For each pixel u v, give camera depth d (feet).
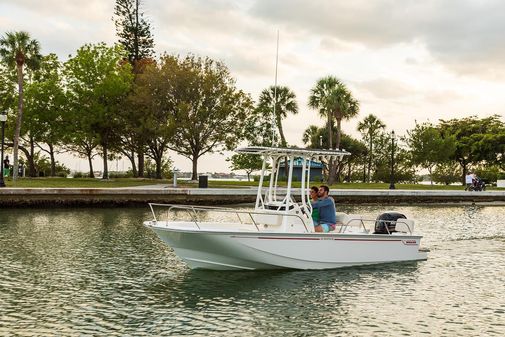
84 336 28.37
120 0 200.34
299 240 43.39
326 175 221.66
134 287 38.86
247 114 163.53
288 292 37.88
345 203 126.41
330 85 170.91
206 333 29.17
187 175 250.78
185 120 151.53
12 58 133.69
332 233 44.47
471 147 219.82
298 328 30.22
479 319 32.22
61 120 164.96
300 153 44.96
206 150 163.32
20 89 131.54
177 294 37.09
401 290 38.88
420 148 203.82
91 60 161.17
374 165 230.27
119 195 104.73
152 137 163.53
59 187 110.73
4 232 66.54
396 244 47.85
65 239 60.75
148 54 205.67
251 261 42.93
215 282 40.57
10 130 166.20
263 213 43.11
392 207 120.67
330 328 30.30
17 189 98.12
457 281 41.88
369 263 46.57
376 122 229.66
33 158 178.09
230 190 113.70
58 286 38.83
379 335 29.25
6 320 30.83
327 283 40.63
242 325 30.60
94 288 38.42
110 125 162.40
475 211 111.75
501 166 225.56
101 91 158.40
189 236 41.47
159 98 158.71
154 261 48.08
